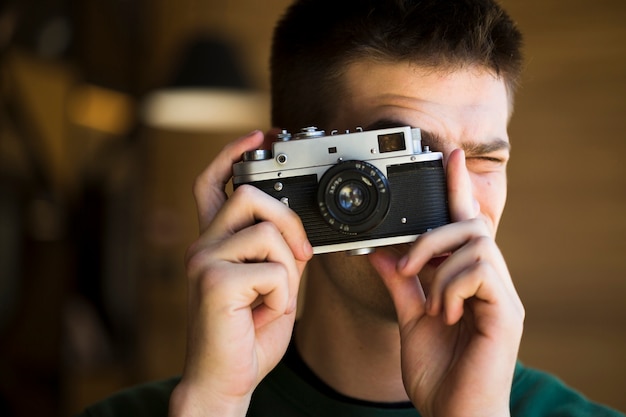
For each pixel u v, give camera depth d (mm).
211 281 1440
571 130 4195
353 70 1644
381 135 1524
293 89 1815
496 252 1411
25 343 4551
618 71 4090
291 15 1854
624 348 4055
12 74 4449
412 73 1578
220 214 1499
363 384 1656
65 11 4719
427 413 1467
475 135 1580
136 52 5324
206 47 4188
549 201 4250
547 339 4230
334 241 1513
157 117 4348
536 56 4277
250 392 1484
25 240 4613
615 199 4094
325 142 1530
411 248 1441
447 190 1518
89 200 5004
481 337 1401
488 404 1396
